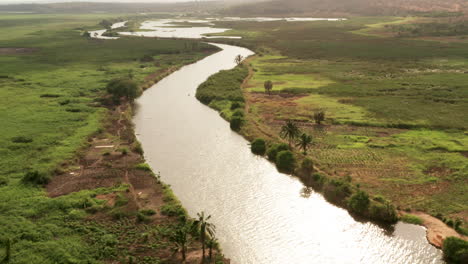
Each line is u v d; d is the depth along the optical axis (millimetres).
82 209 63812
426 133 98188
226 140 99500
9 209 62562
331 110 119562
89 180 75062
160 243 55625
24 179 72062
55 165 80000
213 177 78562
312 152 87562
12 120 109688
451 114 112062
